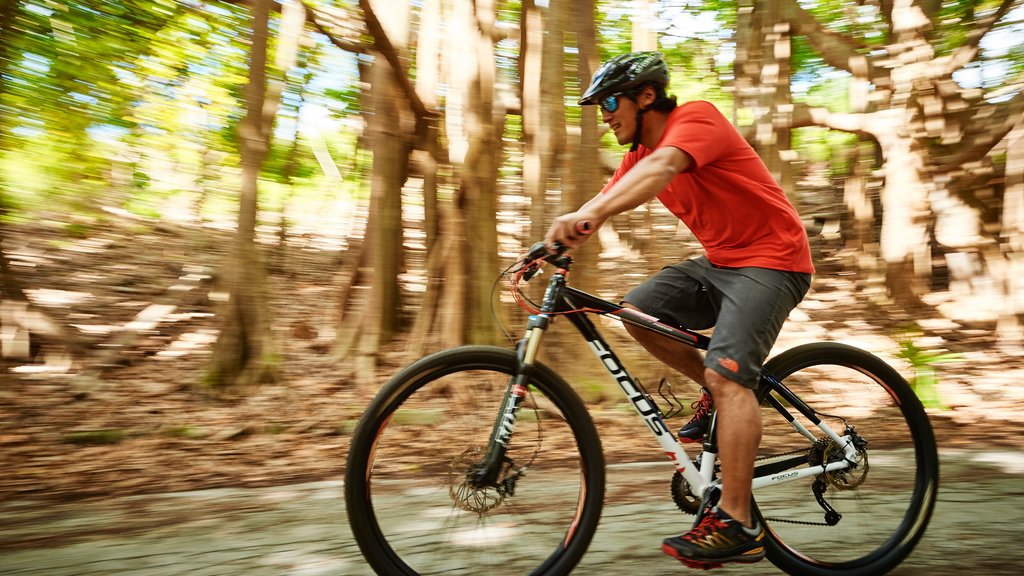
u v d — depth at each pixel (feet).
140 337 20.85
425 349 18.86
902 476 8.94
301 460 13.30
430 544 8.05
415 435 7.94
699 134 7.32
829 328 23.21
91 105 26.55
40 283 23.89
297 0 21.08
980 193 24.58
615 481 11.61
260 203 31.04
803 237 7.84
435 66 20.94
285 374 18.61
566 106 19.48
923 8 24.71
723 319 7.58
